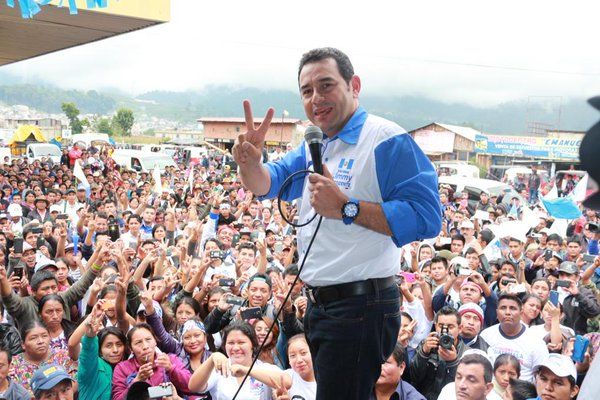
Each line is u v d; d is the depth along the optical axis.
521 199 20.91
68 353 5.18
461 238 9.38
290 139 44.72
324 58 2.08
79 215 11.21
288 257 8.59
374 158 2.05
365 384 2.13
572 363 4.21
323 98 2.08
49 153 33.81
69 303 6.23
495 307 6.62
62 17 11.86
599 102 0.84
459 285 6.94
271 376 4.10
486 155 41.47
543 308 6.34
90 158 28.95
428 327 6.34
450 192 20.56
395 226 1.94
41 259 7.32
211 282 6.36
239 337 4.52
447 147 44.44
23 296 6.25
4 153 34.06
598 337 4.70
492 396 4.55
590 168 0.83
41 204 12.34
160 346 5.19
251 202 13.27
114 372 4.65
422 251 9.08
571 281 7.04
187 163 42.84
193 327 5.17
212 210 10.69
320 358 2.15
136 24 12.50
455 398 4.28
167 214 11.12
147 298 5.16
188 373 4.77
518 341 5.50
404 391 4.61
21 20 12.34
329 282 2.11
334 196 1.94
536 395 4.27
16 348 4.86
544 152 35.47
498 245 10.44
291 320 5.32
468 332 5.57
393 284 2.18
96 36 14.34
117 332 4.87
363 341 2.10
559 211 13.39
